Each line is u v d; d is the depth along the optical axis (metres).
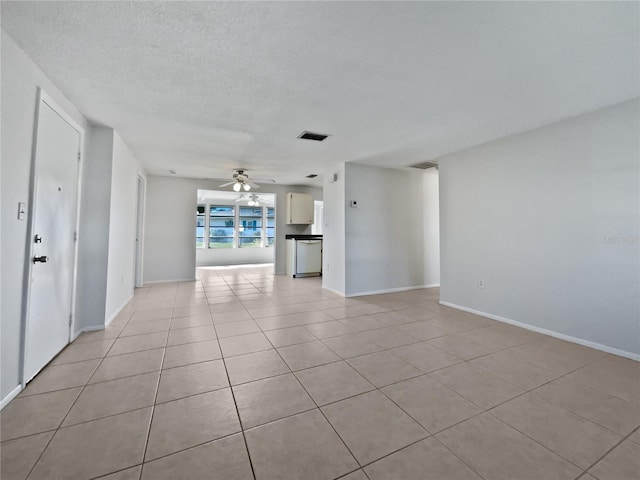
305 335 2.91
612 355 2.46
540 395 1.84
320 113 2.73
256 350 2.53
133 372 2.10
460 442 1.42
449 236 4.09
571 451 1.36
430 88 2.25
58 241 2.35
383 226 5.10
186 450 1.35
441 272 4.23
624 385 1.96
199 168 5.13
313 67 1.98
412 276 5.41
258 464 1.27
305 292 5.07
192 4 1.42
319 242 7.04
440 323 3.33
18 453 1.31
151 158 4.42
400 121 2.90
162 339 2.76
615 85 2.19
